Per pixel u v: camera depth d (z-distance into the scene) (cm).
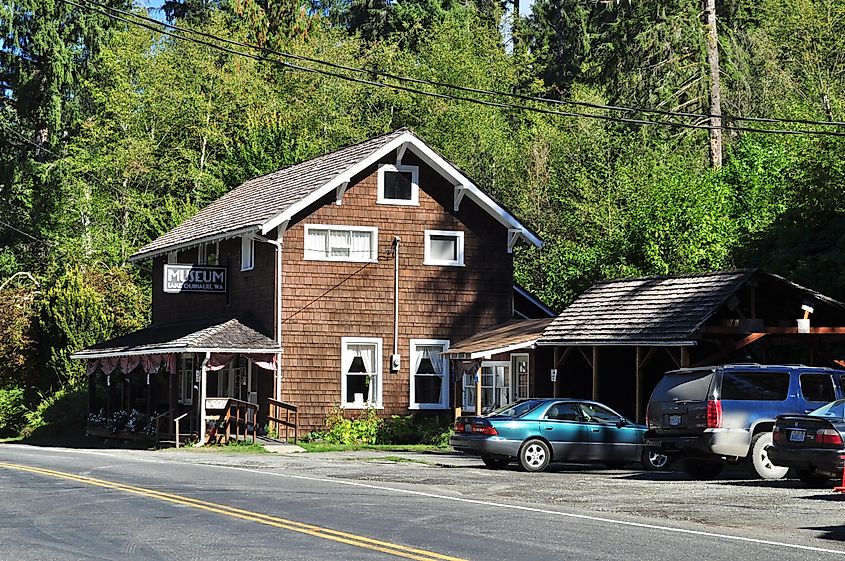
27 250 6406
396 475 2483
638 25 5609
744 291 3094
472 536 1485
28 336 4978
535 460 2653
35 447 3809
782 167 4547
